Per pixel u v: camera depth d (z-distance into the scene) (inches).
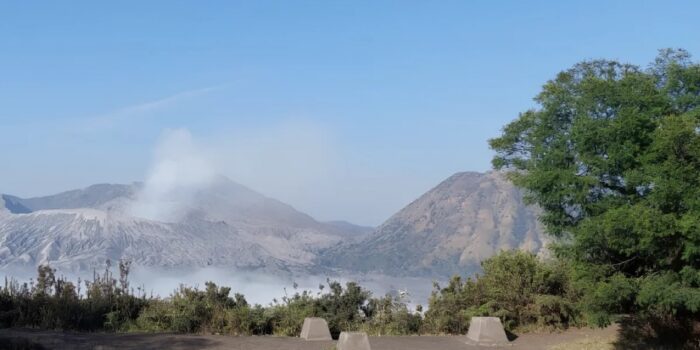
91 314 700.7
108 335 641.0
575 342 696.4
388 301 809.5
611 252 564.7
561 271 809.5
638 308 586.2
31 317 685.3
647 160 519.2
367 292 815.1
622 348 652.1
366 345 566.3
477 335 686.5
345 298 796.0
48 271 747.4
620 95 548.7
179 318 704.4
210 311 726.5
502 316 781.3
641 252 530.3
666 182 487.5
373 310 803.4
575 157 569.3
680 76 571.2
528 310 793.6
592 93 556.7
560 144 577.0
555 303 784.3
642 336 683.4
